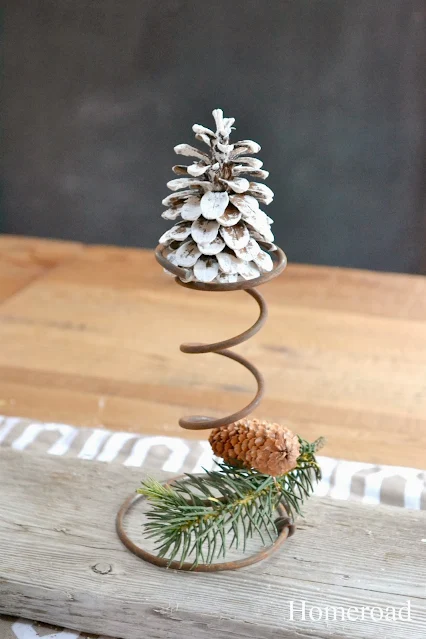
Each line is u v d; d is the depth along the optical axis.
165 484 0.57
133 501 0.59
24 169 1.85
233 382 0.78
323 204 1.78
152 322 0.89
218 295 0.97
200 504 0.53
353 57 1.65
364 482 0.63
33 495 0.59
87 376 0.78
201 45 1.69
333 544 0.56
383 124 1.69
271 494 0.53
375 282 1.03
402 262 1.80
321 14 1.63
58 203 1.87
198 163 0.52
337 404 0.75
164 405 0.74
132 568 0.53
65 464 0.62
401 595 0.52
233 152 0.51
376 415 0.73
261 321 0.53
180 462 0.65
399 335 0.87
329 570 0.54
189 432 0.71
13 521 0.57
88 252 1.11
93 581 0.52
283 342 0.85
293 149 1.74
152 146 1.78
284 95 1.70
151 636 0.52
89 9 1.69
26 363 0.80
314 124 1.71
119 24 1.70
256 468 0.52
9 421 0.70
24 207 1.89
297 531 0.57
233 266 0.50
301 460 0.55
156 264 1.08
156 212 1.84
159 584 0.52
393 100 1.67
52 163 1.83
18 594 0.52
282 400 0.75
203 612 0.51
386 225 1.77
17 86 1.78
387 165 1.72
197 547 0.52
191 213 0.50
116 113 1.77
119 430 0.71
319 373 0.79
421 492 0.63
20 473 0.61
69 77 1.75
